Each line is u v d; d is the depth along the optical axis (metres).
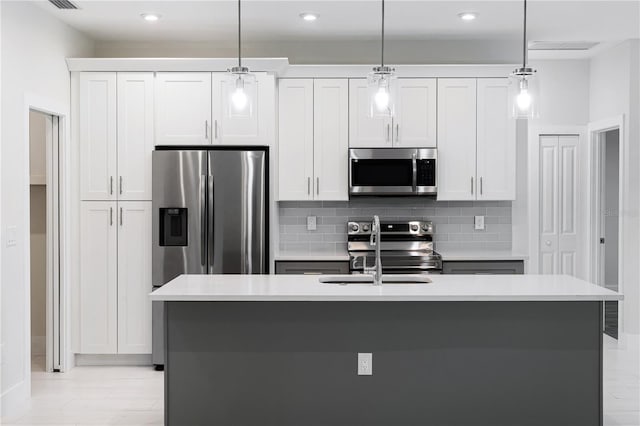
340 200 5.45
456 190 5.40
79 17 4.81
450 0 4.43
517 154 5.63
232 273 4.99
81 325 5.12
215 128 5.11
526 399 3.46
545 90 6.52
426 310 3.47
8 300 4.05
